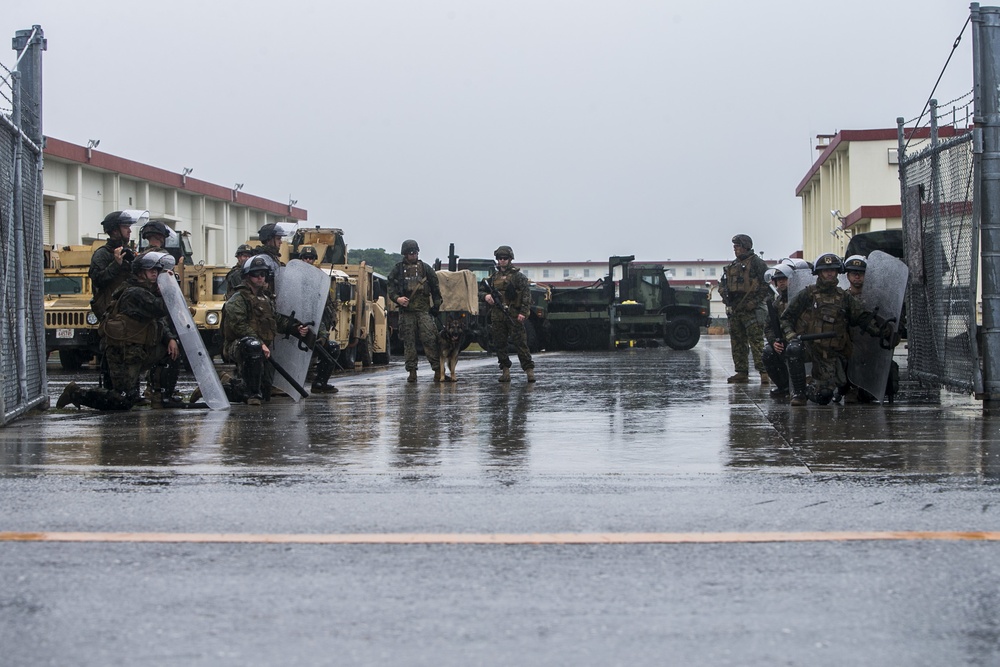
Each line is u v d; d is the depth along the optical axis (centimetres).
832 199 6338
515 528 617
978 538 586
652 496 710
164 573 525
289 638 432
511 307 1791
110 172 5644
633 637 431
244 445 962
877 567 530
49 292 2584
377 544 580
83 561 546
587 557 552
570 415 1225
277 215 7962
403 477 786
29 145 1281
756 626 444
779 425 1102
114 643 427
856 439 981
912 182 1536
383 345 2875
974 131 1256
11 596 488
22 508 673
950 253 1372
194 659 409
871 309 1330
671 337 4178
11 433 1059
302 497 709
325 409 1327
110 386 1325
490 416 1220
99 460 868
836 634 434
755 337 1753
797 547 569
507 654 413
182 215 6550
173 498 705
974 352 1272
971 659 407
